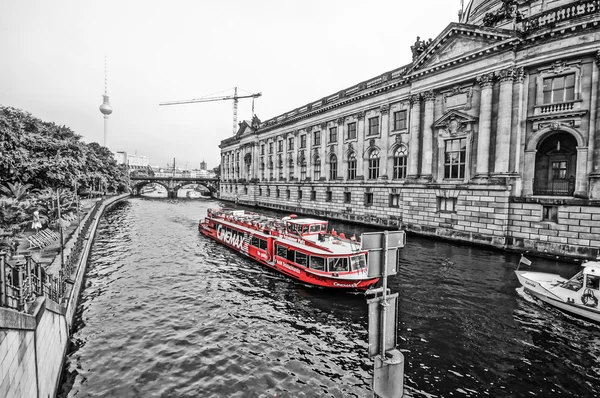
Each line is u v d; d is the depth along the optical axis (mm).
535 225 23891
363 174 41844
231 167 88375
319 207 50062
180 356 11133
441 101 31094
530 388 9625
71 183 29344
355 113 43125
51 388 8758
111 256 24062
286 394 9328
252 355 11281
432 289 17000
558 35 22953
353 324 13695
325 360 11070
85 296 16203
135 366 10539
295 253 18906
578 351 11453
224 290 17359
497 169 25906
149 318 13938
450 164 30141
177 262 22734
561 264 21250
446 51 30031
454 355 11227
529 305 15016
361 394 9391
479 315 14078
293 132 57875
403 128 36469
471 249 25766
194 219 46094
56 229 26094
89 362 10719
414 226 32781
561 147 24672
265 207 67062
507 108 25328
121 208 60750
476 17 37719
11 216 20500
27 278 8352
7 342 5871
